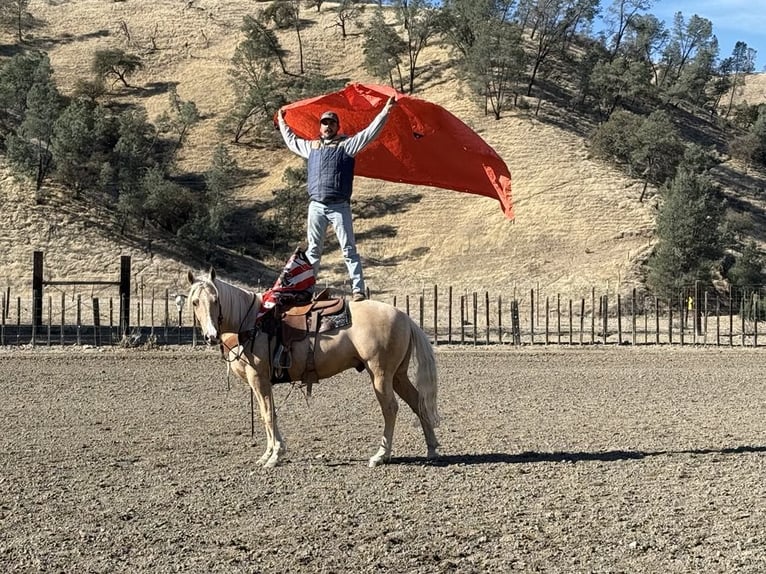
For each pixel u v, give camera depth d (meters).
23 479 11.25
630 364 27.09
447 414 17.00
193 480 11.21
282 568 7.85
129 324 32.78
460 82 90.12
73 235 60.34
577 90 96.06
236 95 97.31
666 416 16.84
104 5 125.06
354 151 12.14
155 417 16.42
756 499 10.16
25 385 20.88
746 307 45.69
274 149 88.06
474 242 65.94
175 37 114.62
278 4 115.75
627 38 122.50
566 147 78.94
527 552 8.27
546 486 10.88
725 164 88.62
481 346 33.28
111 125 77.31
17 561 8.06
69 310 43.31
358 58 106.44
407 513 9.60
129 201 63.34
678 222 53.09
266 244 70.31
